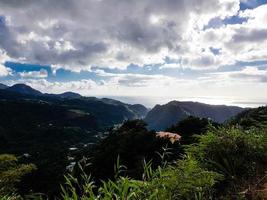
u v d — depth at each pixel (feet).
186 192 10.16
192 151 14.94
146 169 10.20
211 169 13.74
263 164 14.57
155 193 8.97
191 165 11.08
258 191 11.46
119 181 9.32
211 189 11.37
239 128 17.66
